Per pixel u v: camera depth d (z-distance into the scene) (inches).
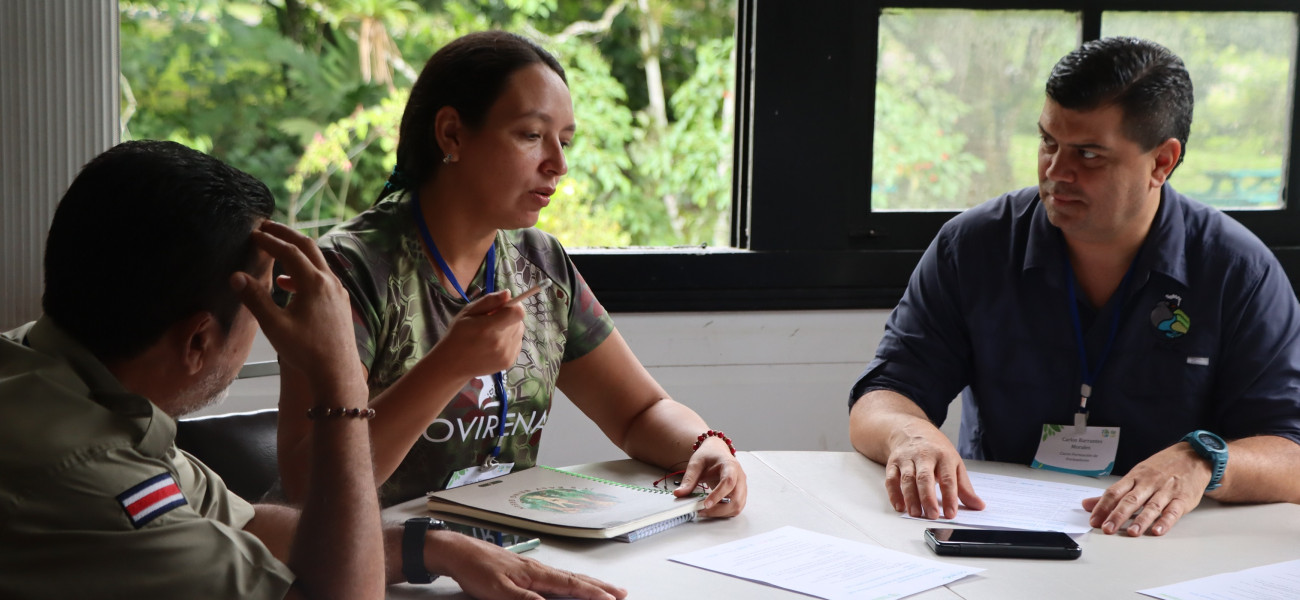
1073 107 62.0
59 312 32.7
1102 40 64.1
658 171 237.1
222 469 56.1
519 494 53.9
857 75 102.0
